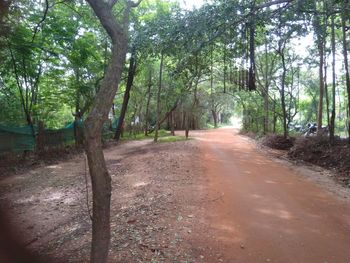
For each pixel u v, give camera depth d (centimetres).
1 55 1308
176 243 538
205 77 3481
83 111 2028
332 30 1484
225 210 702
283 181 998
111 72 376
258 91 2669
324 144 1511
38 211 762
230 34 1020
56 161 1470
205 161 1363
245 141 2445
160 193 822
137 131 3334
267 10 990
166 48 1052
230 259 493
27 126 1441
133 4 508
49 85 2005
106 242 378
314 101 2836
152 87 3155
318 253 512
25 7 1277
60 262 500
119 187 930
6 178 1124
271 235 576
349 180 1011
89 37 1825
